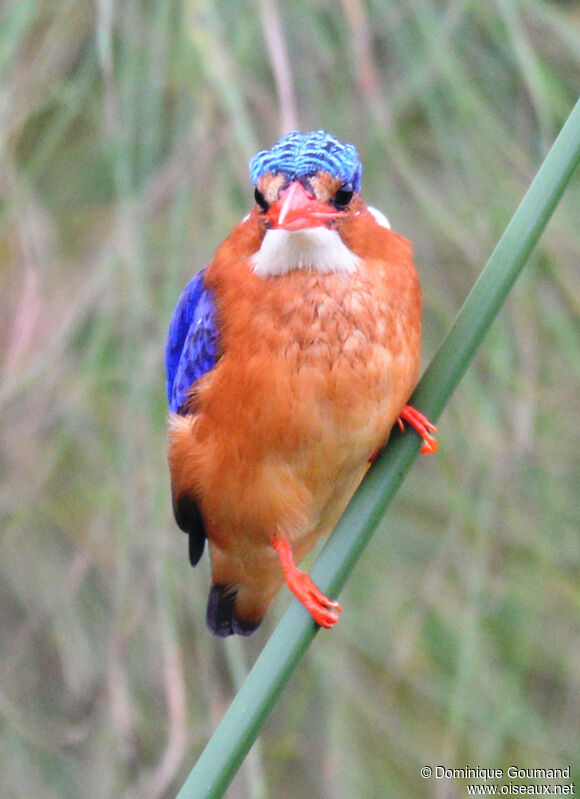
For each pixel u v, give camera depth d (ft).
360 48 30.45
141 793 32.68
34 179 32.73
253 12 29.96
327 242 23.30
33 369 31.83
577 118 19.47
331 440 23.75
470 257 31.81
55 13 31.14
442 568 34.37
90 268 33.04
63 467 35.22
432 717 35.42
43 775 34.04
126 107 30.37
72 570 33.55
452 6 31.99
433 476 35.60
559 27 32.32
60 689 35.70
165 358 28.35
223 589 29.09
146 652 33.35
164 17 29.89
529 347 32.19
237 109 28.22
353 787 33.68
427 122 33.60
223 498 25.32
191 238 31.58
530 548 34.06
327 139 24.14
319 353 23.34
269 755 35.53
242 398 23.88
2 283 33.88
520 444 31.83
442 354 21.26
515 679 34.96
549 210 19.81
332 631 35.04
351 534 20.30
